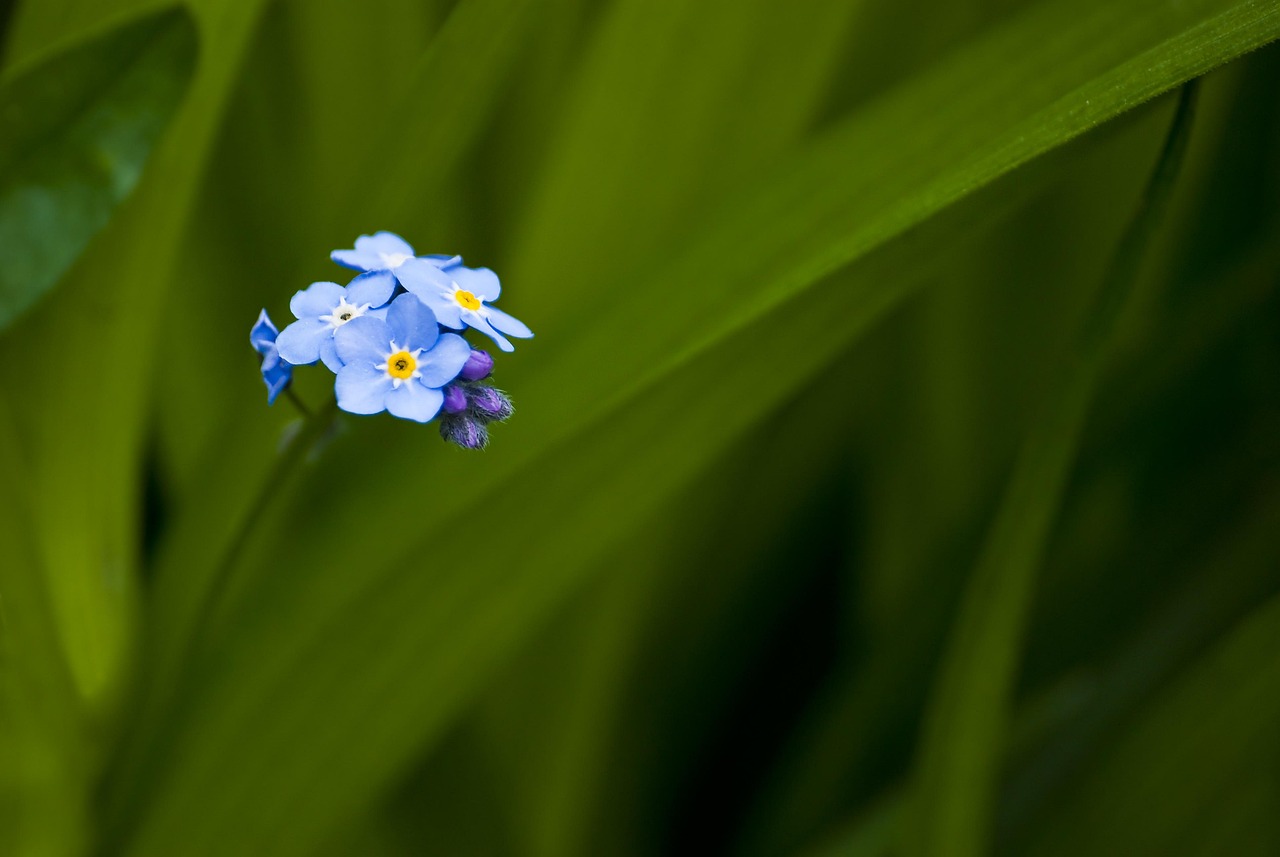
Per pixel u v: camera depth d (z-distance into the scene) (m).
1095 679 0.30
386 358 0.24
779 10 0.29
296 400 0.25
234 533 0.28
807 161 0.26
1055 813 0.29
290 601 0.27
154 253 0.28
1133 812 0.28
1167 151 0.25
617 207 0.29
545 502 0.27
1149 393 0.29
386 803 0.29
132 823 0.27
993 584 0.26
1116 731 0.29
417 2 0.30
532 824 0.30
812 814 0.30
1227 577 0.30
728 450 0.30
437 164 0.27
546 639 0.30
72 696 0.27
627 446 0.27
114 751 0.27
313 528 0.27
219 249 0.30
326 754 0.27
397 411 0.24
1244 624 0.28
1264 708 0.28
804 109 0.29
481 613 0.27
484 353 0.25
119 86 0.26
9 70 0.26
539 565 0.27
